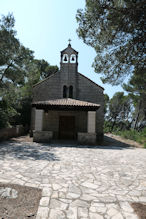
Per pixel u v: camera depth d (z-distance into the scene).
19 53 12.52
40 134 11.92
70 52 16.62
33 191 3.48
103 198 3.38
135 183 4.36
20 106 17.66
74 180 4.37
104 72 7.10
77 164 6.11
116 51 6.05
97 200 3.27
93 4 5.14
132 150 10.41
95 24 5.69
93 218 2.61
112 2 4.88
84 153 8.45
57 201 3.12
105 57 6.71
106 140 16.14
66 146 10.59
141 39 4.73
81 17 5.87
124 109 37.25
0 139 11.33
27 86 18.83
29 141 12.17
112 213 2.79
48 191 3.54
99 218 2.62
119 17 4.91
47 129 14.77
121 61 6.00
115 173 5.21
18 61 12.70
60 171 5.11
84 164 6.17
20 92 14.16
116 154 8.60
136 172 5.39
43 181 4.13
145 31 4.55
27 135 16.78
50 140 11.90
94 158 7.34
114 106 37.44
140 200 3.35
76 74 16.31
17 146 9.57
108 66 6.88
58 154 7.82
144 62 5.45
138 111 26.52
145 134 17.84
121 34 5.46
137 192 3.76
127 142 15.77
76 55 16.69
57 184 3.99
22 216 2.55
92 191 3.71
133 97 24.11
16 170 4.90
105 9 5.11
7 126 12.62
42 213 2.67
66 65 16.42
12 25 12.10
